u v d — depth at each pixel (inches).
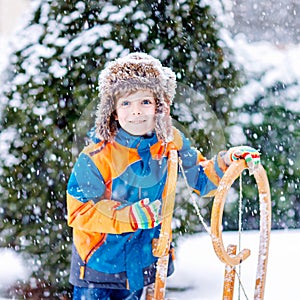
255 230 208.5
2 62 143.7
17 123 138.9
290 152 204.5
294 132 203.2
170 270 107.1
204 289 150.1
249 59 206.1
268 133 201.8
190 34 145.6
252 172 96.6
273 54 211.6
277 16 347.3
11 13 350.3
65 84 137.9
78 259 102.9
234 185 203.6
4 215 141.1
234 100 173.0
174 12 144.3
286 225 213.0
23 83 138.4
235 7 344.5
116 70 96.2
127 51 139.1
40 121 137.6
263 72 203.6
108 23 141.1
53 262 141.9
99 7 142.7
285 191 209.2
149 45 141.3
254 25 346.6
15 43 144.5
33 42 142.3
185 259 172.9
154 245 101.7
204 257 174.9
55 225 140.3
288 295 141.8
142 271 103.0
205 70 146.7
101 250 101.1
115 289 107.9
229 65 150.6
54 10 144.0
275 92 201.8
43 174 138.9
